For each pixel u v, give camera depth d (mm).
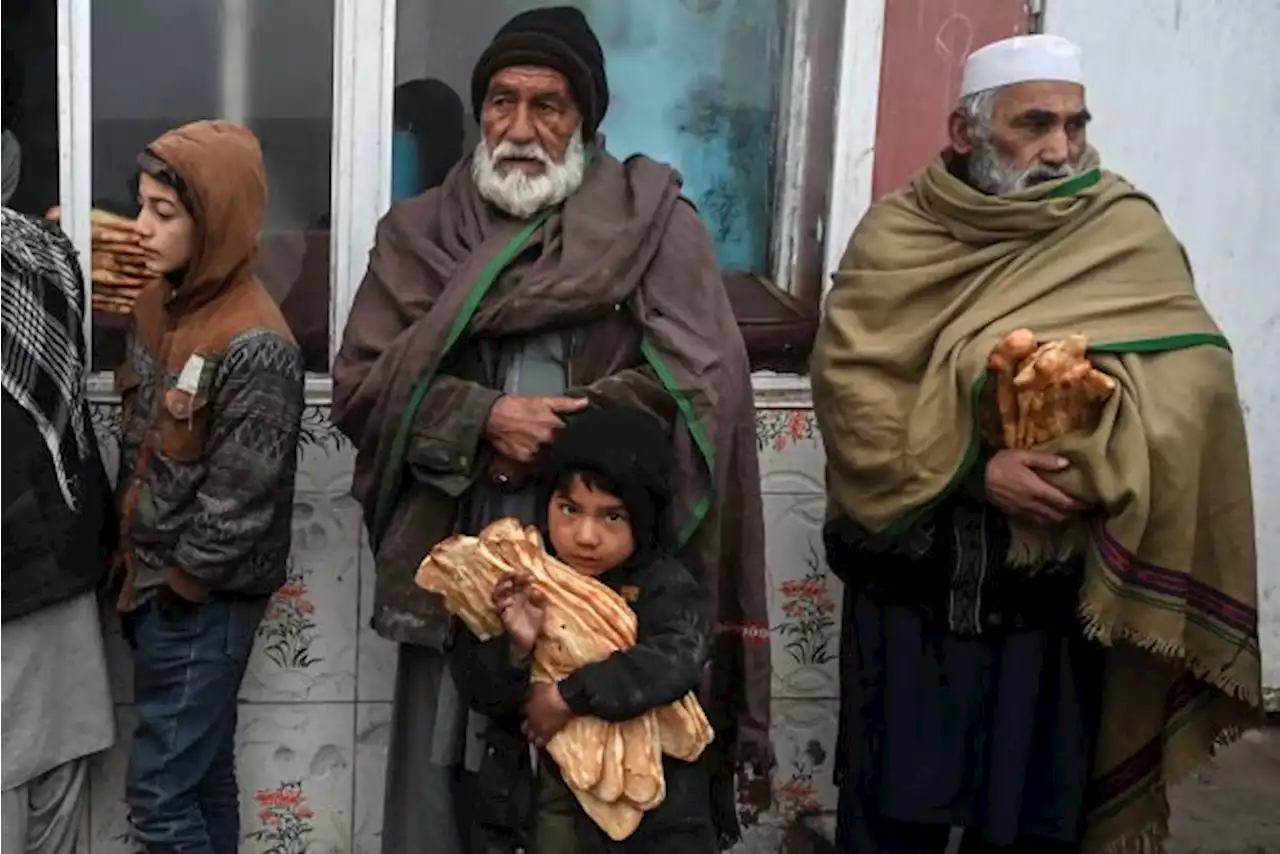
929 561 2154
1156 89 2785
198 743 2277
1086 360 2045
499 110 2062
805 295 2748
